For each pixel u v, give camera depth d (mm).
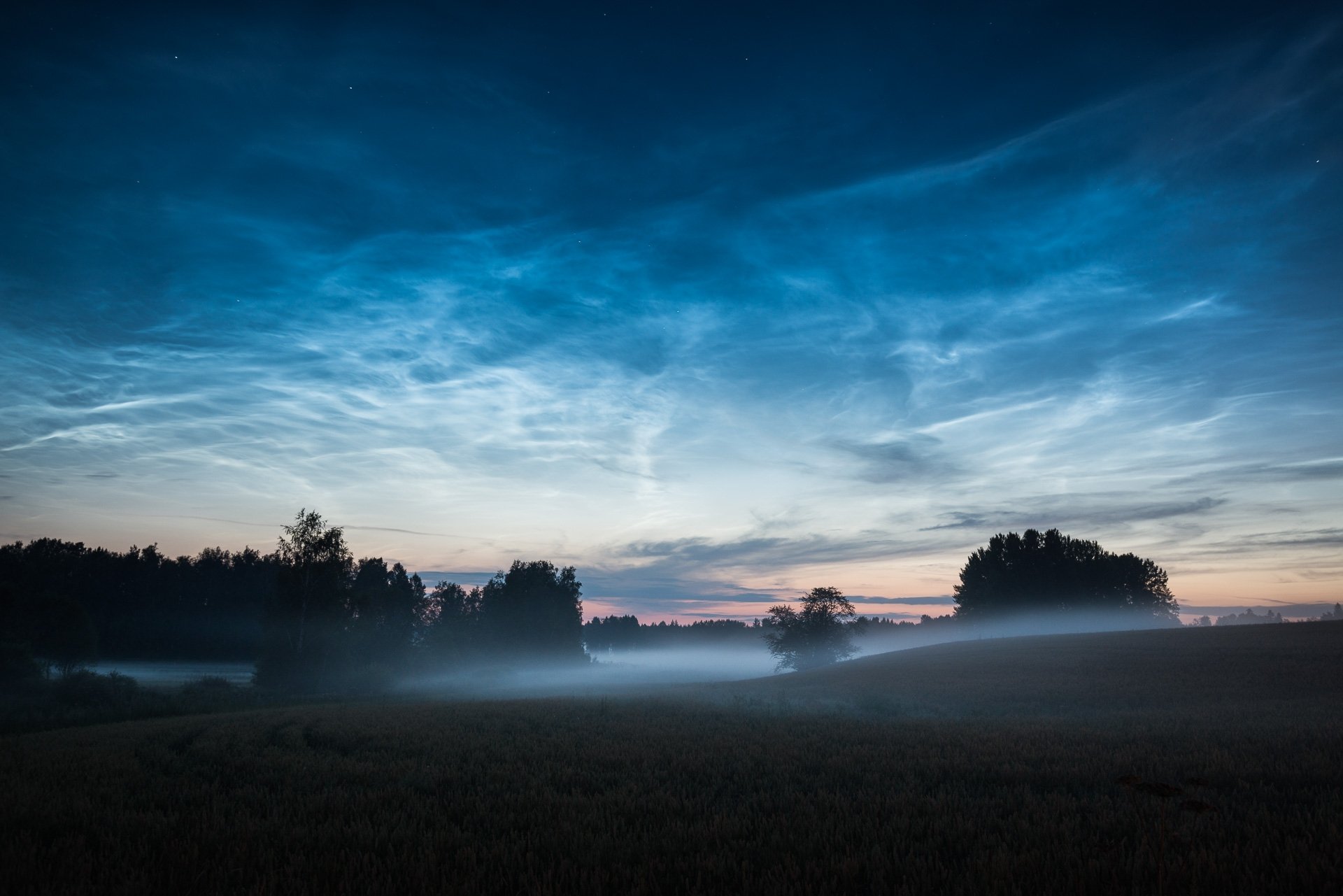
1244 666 42281
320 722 23609
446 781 11711
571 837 7750
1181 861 6332
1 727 27875
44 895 6059
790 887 6066
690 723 21875
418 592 121500
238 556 154625
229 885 6453
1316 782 10531
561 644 124938
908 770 12117
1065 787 10453
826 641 101500
